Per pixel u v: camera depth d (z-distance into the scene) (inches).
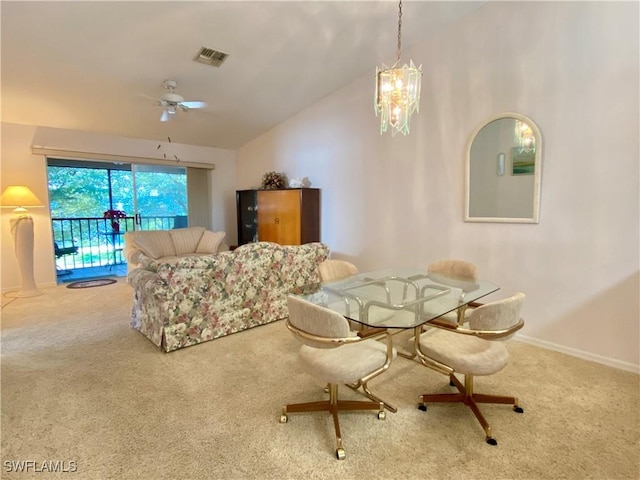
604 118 98.0
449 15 123.8
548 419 76.1
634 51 92.3
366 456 65.4
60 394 84.7
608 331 101.2
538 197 111.2
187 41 122.3
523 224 115.9
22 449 66.1
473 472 61.4
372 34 131.5
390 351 73.0
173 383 90.4
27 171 176.1
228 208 255.6
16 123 170.2
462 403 82.2
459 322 90.7
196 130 207.9
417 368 100.3
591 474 61.0
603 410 79.3
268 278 130.4
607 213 99.2
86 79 138.1
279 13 113.9
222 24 115.6
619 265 98.2
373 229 164.6
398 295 93.0
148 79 143.4
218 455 65.3
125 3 100.7
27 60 121.0
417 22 125.5
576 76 102.0
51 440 68.6
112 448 66.7
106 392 85.8
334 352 73.5
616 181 97.2
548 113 108.0
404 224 151.5
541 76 108.7
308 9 113.7
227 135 222.2
